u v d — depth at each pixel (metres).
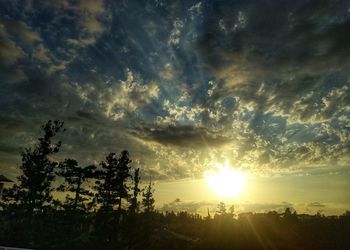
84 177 43.00
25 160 37.84
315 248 40.50
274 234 45.34
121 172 44.31
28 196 36.72
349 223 47.12
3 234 31.09
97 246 36.00
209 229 48.69
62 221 39.72
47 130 39.16
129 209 46.41
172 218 67.19
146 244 40.44
